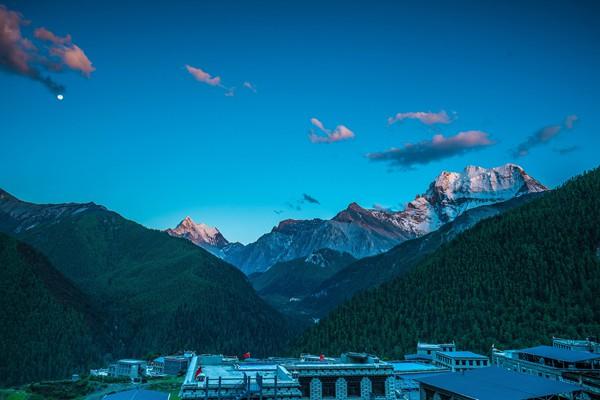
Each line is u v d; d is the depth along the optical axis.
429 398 64.62
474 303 184.75
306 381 63.94
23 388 117.06
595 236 192.50
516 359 99.31
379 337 184.38
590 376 73.00
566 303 167.25
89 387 114.38
